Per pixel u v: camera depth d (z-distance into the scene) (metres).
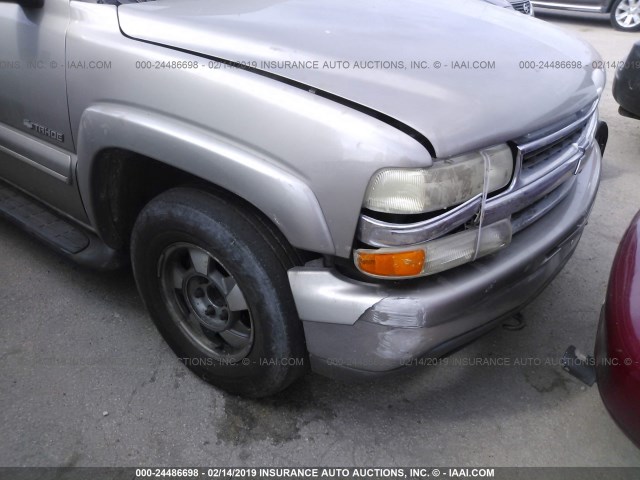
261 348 1.84
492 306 1.74
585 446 1.99
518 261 1.74
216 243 1.74
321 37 1.80
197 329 2.12
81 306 2.56
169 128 1.74
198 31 1.80
